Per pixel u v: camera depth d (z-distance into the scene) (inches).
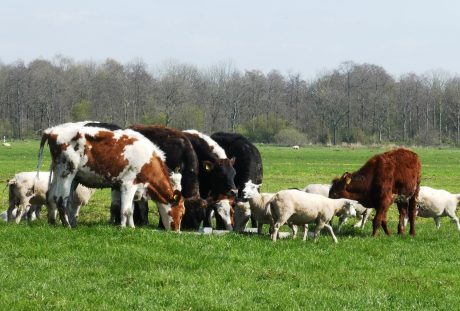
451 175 2151.8
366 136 5940.0
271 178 1907.0
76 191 863.7
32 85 5940.0
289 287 508.4
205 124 5895.7
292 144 5541.3
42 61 7249.0
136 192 781.3
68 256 576.7
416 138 5920.3
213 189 903.1
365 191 816.9
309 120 6146.7
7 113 5885.8
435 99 6397.6
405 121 6058.1
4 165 2161.7
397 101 6328.7
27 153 3036.4
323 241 725.3
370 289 510.3
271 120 5856.3
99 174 759.7
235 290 489.4
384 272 575.5
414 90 6530.5
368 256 646.5
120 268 544.1
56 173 756.6
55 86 5984.3
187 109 5738.2
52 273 518.0
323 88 6348.4
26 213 875.4
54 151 755.4
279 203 714.2
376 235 809.5
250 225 973.8
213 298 463.2
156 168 783.1
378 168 814.5
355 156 3484.3
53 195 754.8
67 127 761.0
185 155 884.0
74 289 476.7
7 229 683.4
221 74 6899.6
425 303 481.7
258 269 562.6
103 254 587.8
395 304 474.6
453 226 982.4
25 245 613.0
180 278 516.7
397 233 855.1
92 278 510.6
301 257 620.7
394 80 7042.3
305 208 718.5
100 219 979.9
